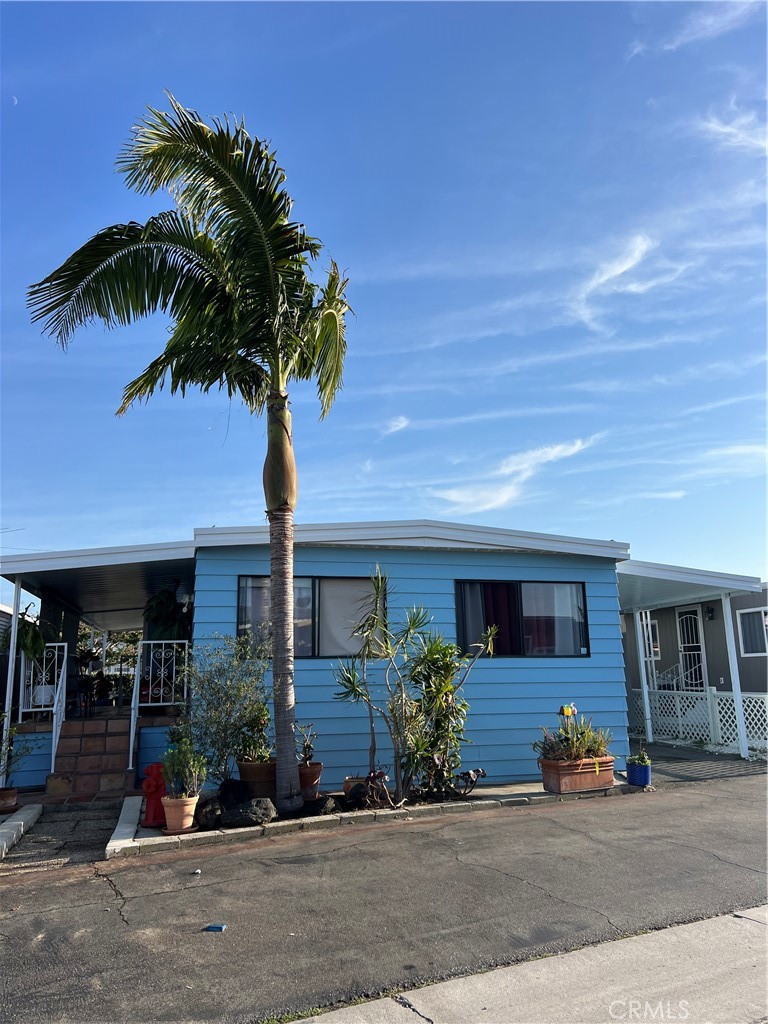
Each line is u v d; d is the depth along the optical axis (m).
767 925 5.12
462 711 9.70
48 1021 3.91
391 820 8.49
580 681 11.52
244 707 8.90
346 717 10.44
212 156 8.06
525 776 10.98
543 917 5.27
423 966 4.50
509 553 11.60
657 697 17.17
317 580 10.78
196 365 9.27
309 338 9.34
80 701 13.74
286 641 8.78
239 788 8.57
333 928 5.10
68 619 14.79
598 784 10.12
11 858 7.22
